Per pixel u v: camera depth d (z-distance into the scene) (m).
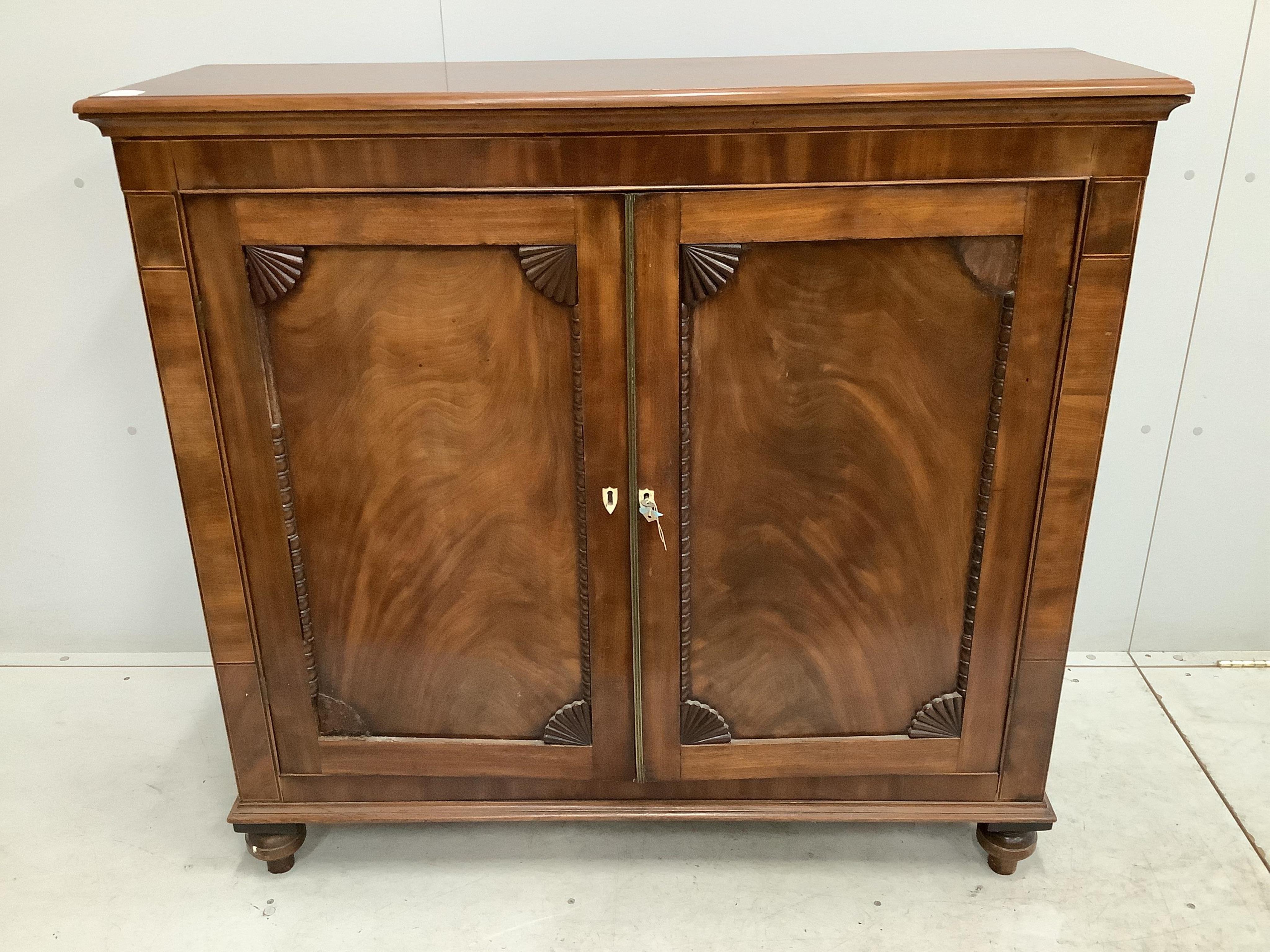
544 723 1.37
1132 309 1.69
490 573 1.29
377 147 1.07
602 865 1.49
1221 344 1.70
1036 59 1.34
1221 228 1.63
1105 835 1.52
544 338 1.17
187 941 1.37
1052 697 1.34
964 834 1.54
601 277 1.13
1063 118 1.05
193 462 1.22
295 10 1.56
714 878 1.46
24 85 1.59
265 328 1.17
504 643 1.33
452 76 1.28
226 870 1.49
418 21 1.56
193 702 1.84
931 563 1.28
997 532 1.25
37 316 1.72
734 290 1.14
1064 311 1.14
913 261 1.13
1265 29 1.51
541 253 1.12
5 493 1.84
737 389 1.19
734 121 1.05
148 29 1.57
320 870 1.49
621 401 1.18
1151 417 1.75
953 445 1.22
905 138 1.06
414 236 1.11
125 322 1.73
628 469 1.22
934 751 1.38
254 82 1.23
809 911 1.40
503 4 1.55
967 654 1.32
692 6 1.54
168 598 1.93
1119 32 1.54
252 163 1.08
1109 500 1.82
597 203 1.10
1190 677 1.87
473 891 1.45
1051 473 1.21
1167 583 1.88
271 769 1.40
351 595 1.30
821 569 1.28
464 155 1.07
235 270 1.13
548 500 1.25
